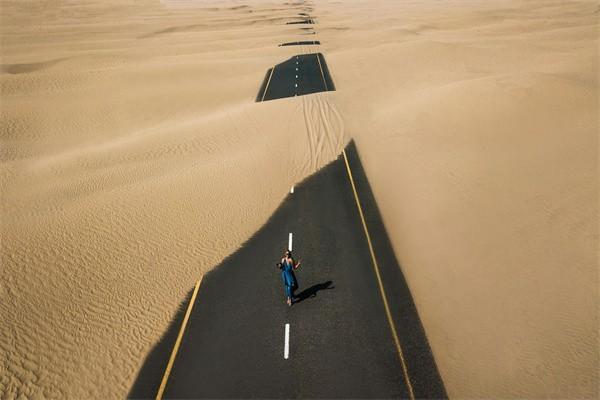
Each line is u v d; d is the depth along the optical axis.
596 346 9.88
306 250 14.62
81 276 13.03
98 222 15.86
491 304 11.45
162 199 17.83
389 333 10.84
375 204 17.55
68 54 55.47
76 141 27.80
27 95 34.91
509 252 13.30
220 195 18.36
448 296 11.95
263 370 9.98
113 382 9.88
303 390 9.43
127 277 13.23
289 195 18.66
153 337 11.12
